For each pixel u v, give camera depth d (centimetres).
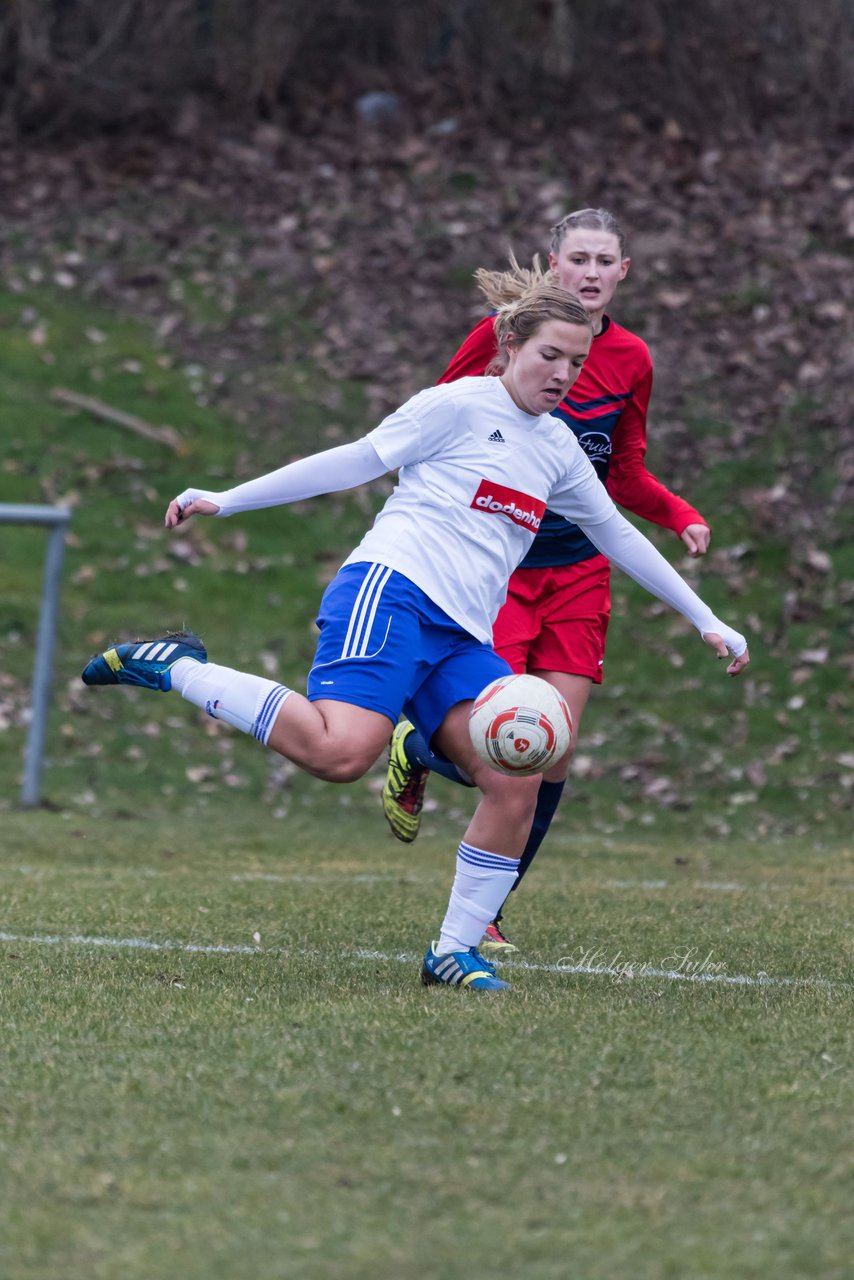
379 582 1481
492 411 1531
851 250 5850
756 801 3744
